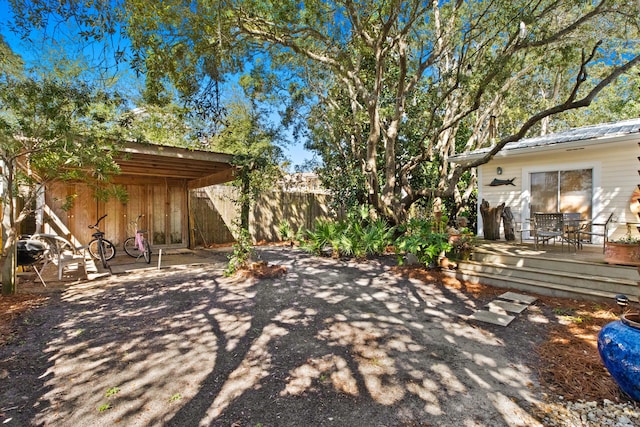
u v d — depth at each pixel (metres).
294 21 6.28
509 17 6.95
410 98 10.98
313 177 16.92
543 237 7.07
